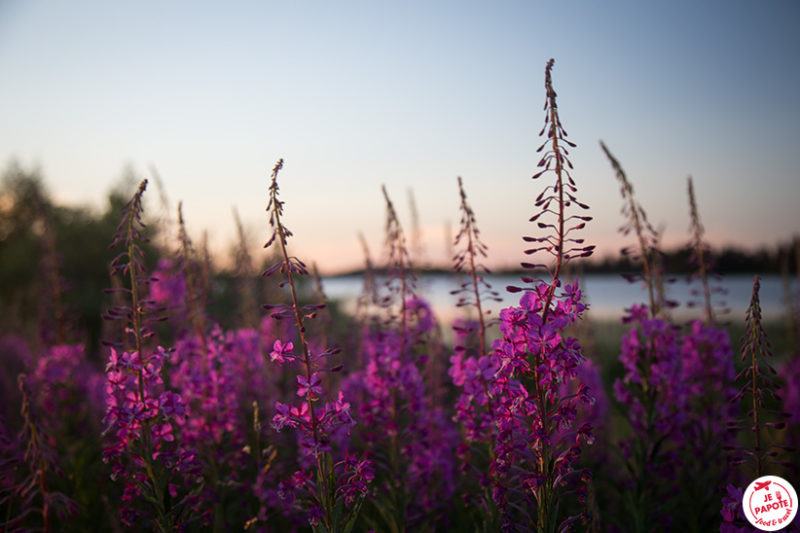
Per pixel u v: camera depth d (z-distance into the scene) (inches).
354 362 220.4
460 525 155.0
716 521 150.2
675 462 154.3
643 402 158.4
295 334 238.4
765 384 105.9
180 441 149.5
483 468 156.3
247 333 197.3
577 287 104.4
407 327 170.1
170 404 122.2
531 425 106.3
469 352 156.3
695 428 161.3
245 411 181.2
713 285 176.4
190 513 127.9
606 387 286.7
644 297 169.2
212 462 151.3
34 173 922.7
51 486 164.7
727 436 155.6
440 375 183.6
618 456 158.4
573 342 102.3
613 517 154.6
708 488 153.9
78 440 194.2
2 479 141.5
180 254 175.8
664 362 154.3
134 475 122.4
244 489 157.9
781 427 104.5
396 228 164.6
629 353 161.8
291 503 122.9
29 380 205.9
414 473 150.4
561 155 101.5
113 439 138.7
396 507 144.5
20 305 365.4
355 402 189.6
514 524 107.3
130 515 119.3
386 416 153.9
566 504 163.2
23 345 331.6
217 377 156.6
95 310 514.6
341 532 108.4
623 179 164.4
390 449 158.1
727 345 167.8
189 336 173.3
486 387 126.9
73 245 680.4
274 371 221.6
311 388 105.8
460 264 138.3
